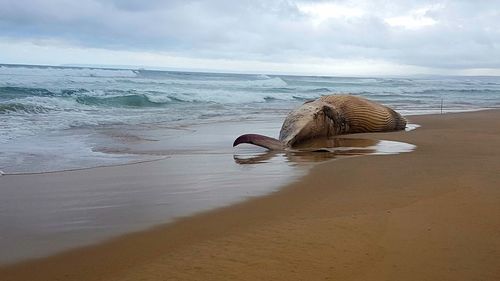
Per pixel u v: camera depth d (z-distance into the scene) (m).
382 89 43.97
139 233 4.14
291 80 55.81
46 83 27.42
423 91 43.62
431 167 7.00
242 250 3.69
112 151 8.87
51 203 5.16
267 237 3.98
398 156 8.23
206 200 5.28
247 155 8.62
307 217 4.54
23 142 9.50
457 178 6.10
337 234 4.01
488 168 6.86
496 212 4.55
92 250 3.74
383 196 5.27
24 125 12.11
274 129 12.95
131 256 3.60
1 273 3.31
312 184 6.02
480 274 3.20
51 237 4.05
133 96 21.53
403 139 11.02
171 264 3.43
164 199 5.34
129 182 6.23
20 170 6.93
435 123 15.18
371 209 4.75
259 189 5.79
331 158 8.18
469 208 4.70
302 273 3.24
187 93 25.53
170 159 8.10
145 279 3.17
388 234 3.98
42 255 3.64
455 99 32.81
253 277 3.19
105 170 7.05
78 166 7.34
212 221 4.48
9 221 4.51
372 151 9.08
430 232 4.02
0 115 14.03
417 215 4.50
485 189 5.47
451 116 17.78
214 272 3.27
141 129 12.40
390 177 6.31
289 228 4.21
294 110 11.23
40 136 10.41
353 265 3.37
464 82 76.00
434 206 4.79
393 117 13.08
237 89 35.16
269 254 3.60
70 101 18.91
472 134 12.01
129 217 4.64
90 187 5.93
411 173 6.55
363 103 12.60
